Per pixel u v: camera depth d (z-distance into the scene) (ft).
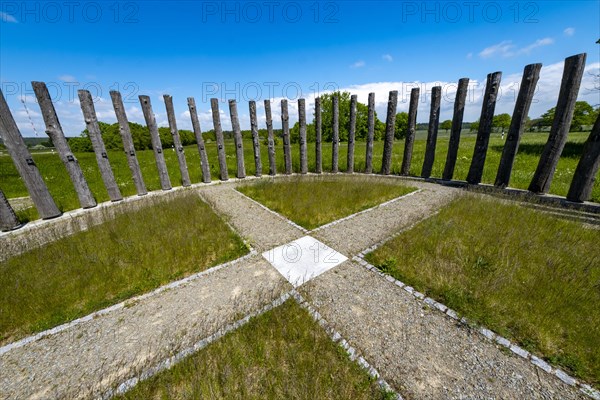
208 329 7.80
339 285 9.75
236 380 6.07
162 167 24.13
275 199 20.24
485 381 6.01
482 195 18.51
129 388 6.11
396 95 26.61
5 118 15.20
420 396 5.75
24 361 7.02
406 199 19.36
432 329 7.53
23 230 15.62
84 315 8.62
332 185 22.72
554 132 16.96
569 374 6.11
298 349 6.91
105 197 22.93
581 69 15.29
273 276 10.49
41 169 43.11
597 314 7.55
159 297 9.41
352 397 5.65
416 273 10.11
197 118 25.66
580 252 10.57
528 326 7.30
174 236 13.29
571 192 16.31
